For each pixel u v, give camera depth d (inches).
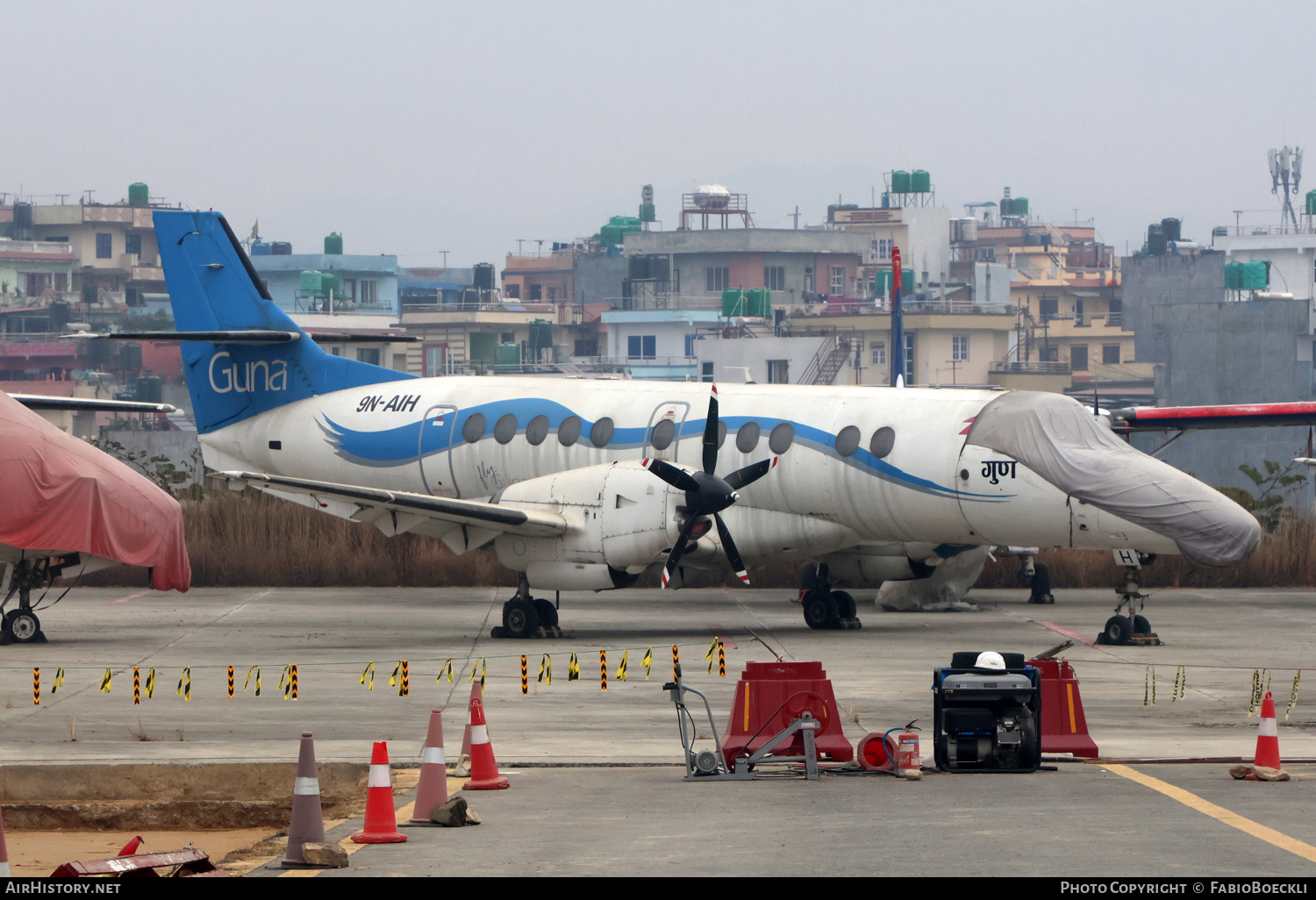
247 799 1924.2
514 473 4303.6
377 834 1481.3
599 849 1425.9
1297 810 1577.3
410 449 4475.9
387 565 5369.1
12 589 3585.1
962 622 4060.0
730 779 1839.3
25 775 1927.9
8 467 3531.0
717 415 3624.5
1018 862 1326.3
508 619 3690.9
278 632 3791.8
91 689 2728.8
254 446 4788.4
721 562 3882.9
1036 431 3580.2
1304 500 6978.4
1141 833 1451.8
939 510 3678.6
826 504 3833.7
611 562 3607.3
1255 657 3248.0
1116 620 3499.0
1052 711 2001.7
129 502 3671.3
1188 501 3388.3
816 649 3361.2
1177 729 2273.6
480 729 1808.6
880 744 1887.3
